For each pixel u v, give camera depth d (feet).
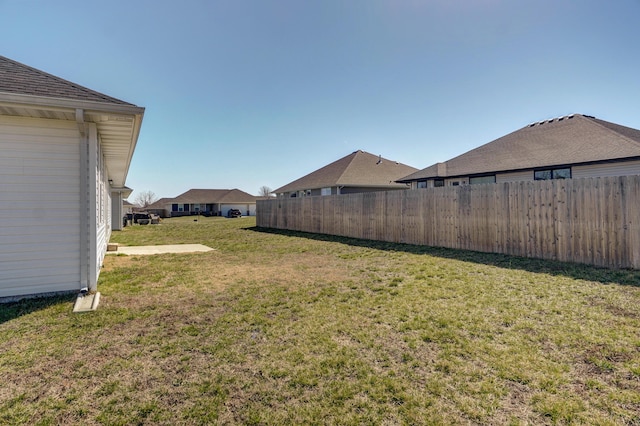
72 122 15.24
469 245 25.45
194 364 8.74
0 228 14.17
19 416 6.61
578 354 8.86
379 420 6.48
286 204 52.60
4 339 10.21
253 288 16.52
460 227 26.13
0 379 7.93
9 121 14.30
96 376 8.13
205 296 15.15
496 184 23.59
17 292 14.38
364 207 36.24
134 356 9.18
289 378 8.02
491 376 7.95
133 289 16.42
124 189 59.16
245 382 7.87
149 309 13.25
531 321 11.12
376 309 12.93
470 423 6.37
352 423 6.40
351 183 62.23
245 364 8.71
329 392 7.42
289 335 10.59
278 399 7.20
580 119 43.86
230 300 14.48
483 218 24.47
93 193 15.64
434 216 28.27
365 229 36.09
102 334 10.69
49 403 7.04
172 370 8.43
